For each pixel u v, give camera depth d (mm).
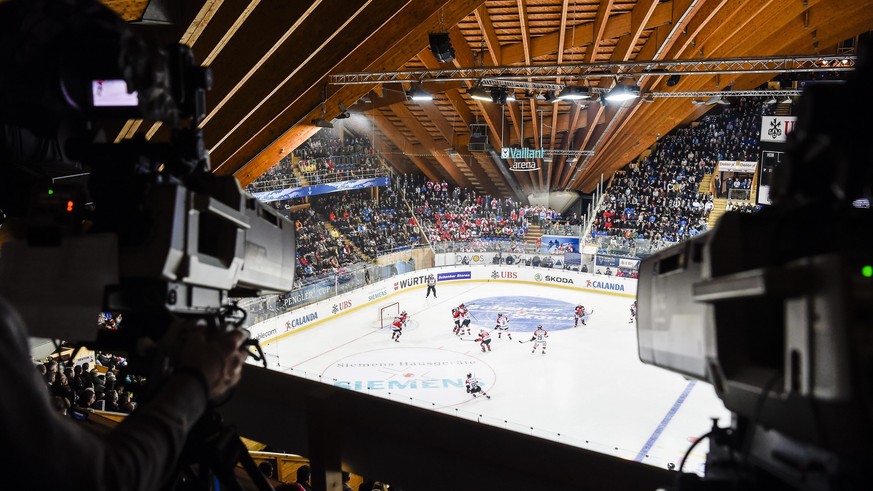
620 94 17969
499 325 24344
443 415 2324
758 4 15297
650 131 32906
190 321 1490
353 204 37188
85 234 1461
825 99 1077
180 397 1252
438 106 29141
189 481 2047
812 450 1028
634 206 36625
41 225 1481
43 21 1526
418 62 20453
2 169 1738
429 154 37375
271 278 2104
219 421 1725
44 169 1794
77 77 1587
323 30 10242
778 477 1151
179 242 1450
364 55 13242
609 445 15172
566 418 16875
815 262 938
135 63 1537
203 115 1720
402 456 2416
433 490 2338
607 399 18219
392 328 25859
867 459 907
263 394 2838
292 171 31891
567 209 48938
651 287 1559
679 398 18172
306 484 4809
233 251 1703
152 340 1568
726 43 19688
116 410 9719
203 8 7297
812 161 1118
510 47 21219
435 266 35562
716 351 1146
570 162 37594
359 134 40031
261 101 10953
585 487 1986
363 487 5285
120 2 6613
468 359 22062
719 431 1418
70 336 1419
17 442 936
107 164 1503
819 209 1135
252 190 27688
